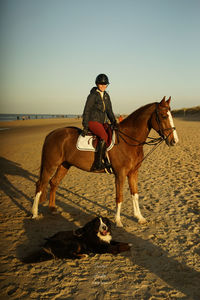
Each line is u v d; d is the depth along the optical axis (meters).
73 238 3.78
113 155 4.68
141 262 3.58
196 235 4.32
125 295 2.89
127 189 7.24
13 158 13.91
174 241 4.14
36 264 3.57
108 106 5.05
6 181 8.70
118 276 3.25
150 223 4.88
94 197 6.64
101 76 4.71
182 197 6.25
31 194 7.11
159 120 4.56
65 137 5.21
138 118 4.73
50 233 4.58
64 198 6.68
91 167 5.04
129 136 4.71
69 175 9.58
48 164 5.29
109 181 8.34
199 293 2.90
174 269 3.38
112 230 4.64
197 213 5.23
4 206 6.09
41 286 3.08
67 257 3.61
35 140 23.02
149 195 6.58
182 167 9.70
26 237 4.42
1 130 39.28
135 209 5.01
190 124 36.78
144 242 4.16
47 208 5.95
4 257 3.76
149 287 3.02
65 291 2.98
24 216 5.44
